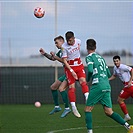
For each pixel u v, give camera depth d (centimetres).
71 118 2672
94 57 1877
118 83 3578
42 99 3638
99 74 1858
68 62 2183
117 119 1919
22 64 3653
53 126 2331
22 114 2917
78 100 3578
